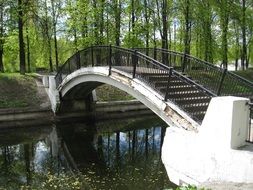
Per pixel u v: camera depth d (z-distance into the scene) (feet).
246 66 135.03
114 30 90.38
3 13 103.45
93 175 44.42
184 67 45.57
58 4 110.42
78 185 40.52
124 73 47.52
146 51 57.11
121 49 48.98
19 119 72.33
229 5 104.01
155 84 41.70
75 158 53.26
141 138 65.26
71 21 88.63
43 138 65.92
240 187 21.95
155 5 98.07
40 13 105.70
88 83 67.46
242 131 24.56
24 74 88.22
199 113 35.94
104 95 83.46
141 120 80.12
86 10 86.63
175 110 37.35
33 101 76.54
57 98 74.13
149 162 50.06
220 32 109.60
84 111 78.02
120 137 66.18
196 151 26.03
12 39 99.91
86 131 70.90
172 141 28.63
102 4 87.56
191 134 27.61
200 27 105.29
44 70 134.92
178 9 99.30
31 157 54.08
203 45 110.11
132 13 92.07
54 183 41.50
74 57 64.75
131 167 47.70
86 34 88.89
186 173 26.63
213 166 24.63
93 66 56.70
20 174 45.52
